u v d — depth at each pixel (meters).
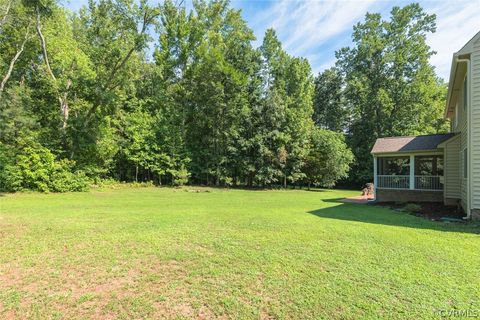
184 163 22.69
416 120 26.41
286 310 2.93
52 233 6.01
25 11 15.50
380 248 5.00
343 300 3.12
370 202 13.18
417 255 4.61
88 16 19.19
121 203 11.51
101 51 18.66
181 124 23.36
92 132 18.38
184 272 3.91
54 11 16.20
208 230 6.39
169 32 23.30
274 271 3.93
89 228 6.51
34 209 9.44
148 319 2.78
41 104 18.02
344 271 3.92
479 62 8.04
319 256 4.55
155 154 21.56
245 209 10.06
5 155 14.84
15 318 2.78
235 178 25.17
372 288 3.40
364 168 27.97
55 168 15.88
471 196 8.05
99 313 2.88
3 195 13.80
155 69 23.17
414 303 3.05
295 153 23.94
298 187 25.72
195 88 23.34
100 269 4.02
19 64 17.67
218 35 23.67
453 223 7.44
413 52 26.52
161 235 5.90
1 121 15.01
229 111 23.28
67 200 12.33
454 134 12.31
